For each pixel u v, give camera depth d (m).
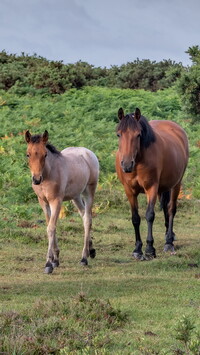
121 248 16.30
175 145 16.33
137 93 48.09
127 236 18.06
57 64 50.47
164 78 57.81
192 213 22.19
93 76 58.34
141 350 7.36
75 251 15.65
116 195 22.81
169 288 11.28
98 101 42.56
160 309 9.61
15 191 21.30
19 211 19.22
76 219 19.89
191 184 25.84
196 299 10.39
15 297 10.45
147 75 58.97
